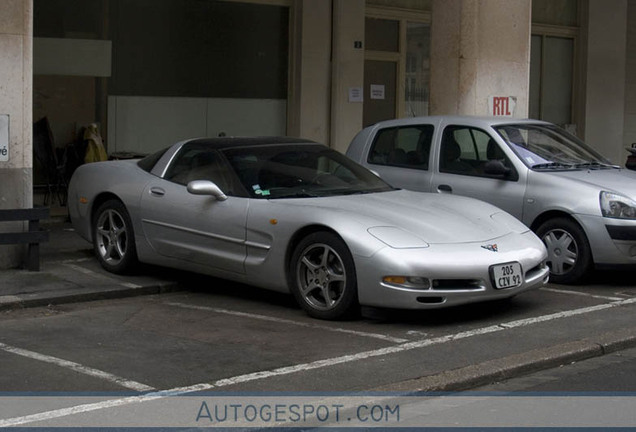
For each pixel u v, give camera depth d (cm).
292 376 657
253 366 682
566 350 720
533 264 830
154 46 1505
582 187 966
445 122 1086
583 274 966
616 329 798
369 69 1739
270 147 941
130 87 1488
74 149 1422
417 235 795
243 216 862
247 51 1603
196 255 905
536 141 1053
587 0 2080
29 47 980
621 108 2162
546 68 2055
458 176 1050
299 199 862
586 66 2089
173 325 810
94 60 1448
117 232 986
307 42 1638
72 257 1081
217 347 736
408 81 1791
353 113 1692
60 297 884
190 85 1547
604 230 943
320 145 980
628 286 982
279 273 844
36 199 1406
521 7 1356
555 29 2045
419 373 663
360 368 677
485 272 784
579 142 1106
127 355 712
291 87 1648
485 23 1333
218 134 1584
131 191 963
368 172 960
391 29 1759
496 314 852
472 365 677
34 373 662
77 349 729
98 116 1458
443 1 1341
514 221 884
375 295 779
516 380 671
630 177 1016
